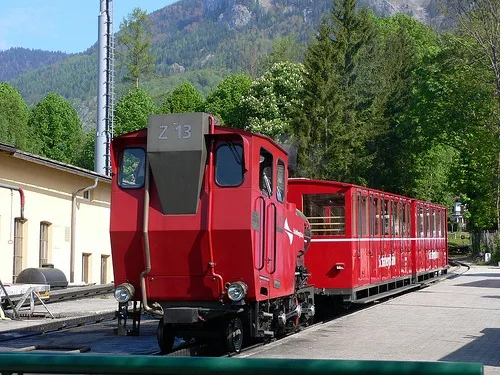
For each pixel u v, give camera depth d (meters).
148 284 13.10
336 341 15.09
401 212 28.02
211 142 12.88
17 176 29.19
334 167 59.38
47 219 31.69
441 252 37.81
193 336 13.60
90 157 86.88
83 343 15.75
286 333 16.55
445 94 58.78
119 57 96.75
